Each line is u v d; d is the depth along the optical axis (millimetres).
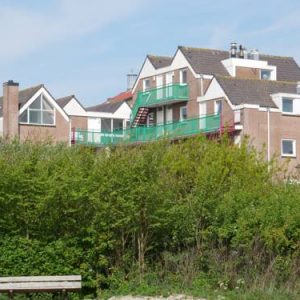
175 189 19578
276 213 18547
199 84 63219
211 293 17656
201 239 19000
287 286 18094
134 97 72562
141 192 18516
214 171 19750
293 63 71250
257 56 67750
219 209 19016
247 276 18250
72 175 18266
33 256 17844
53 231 18234
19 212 17875
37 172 18172
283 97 57062
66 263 18109
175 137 21484
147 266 18781
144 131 60000
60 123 62375
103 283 18453
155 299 17359
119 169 18484
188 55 65312
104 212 18219
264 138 55844
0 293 16750
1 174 17734
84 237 18297
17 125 60469
